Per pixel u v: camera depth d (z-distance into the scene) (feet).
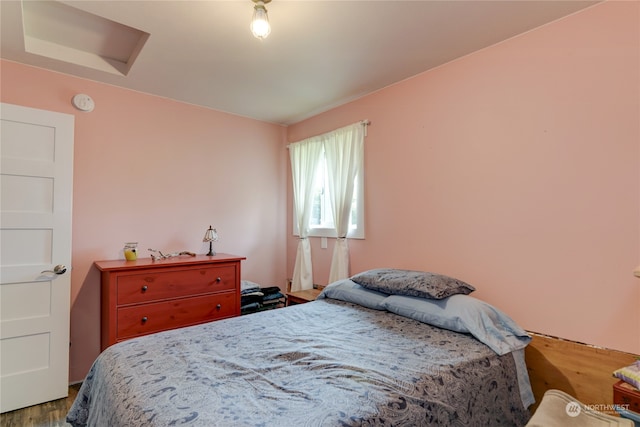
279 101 10.21
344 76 8.45
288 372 4.30
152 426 3.20
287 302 10.65
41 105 8.05
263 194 12.12
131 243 9.01
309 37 6.64
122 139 9.20
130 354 4.87
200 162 10.63
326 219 11.18
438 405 3.99
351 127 9.83
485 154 7.00
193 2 5.57
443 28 6.31
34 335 7.38
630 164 5.26
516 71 6.56
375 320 6.50
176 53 7.30
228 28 6.34
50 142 7.64
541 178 6.20
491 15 5.92
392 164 8.86
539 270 6.20
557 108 6.02
